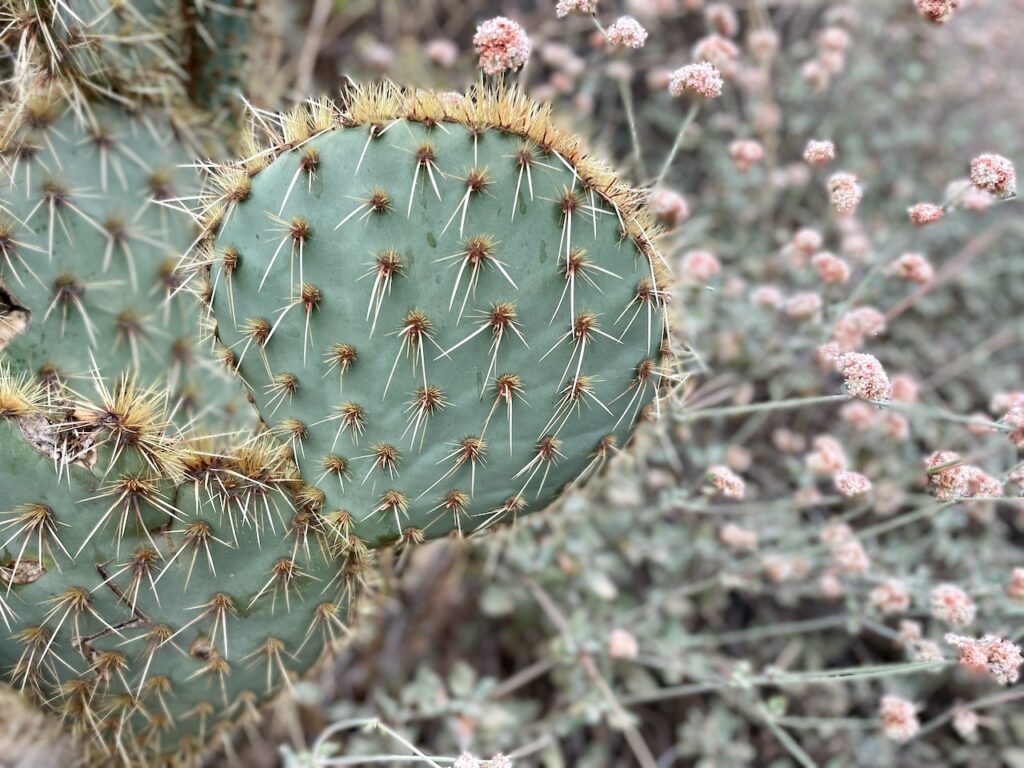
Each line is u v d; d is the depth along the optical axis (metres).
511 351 0.43
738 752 0.64
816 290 0.71
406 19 0.81
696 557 0.69
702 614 0.71
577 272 0.43
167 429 0.52
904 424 0.60
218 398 0.54
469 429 0.44
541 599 0.63
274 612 0.46
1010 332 0.72
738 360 0.68
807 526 0.70
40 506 0.42
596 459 0.46
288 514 0.44
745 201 0.74
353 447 0.44
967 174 0.78
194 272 0.47
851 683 0.68
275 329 0.44
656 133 0.81
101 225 0.52
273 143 0.45
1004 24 0.78
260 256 0.43
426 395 0.43
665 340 0.45
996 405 0.57
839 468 0.58
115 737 0.47
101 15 0.52
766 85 0.74
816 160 0.52
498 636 0.70
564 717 0.63
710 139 0.77
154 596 0.44
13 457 0.42
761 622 0.71
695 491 0.69
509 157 0.42
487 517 0.46
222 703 0.47
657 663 0.63
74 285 0.51
